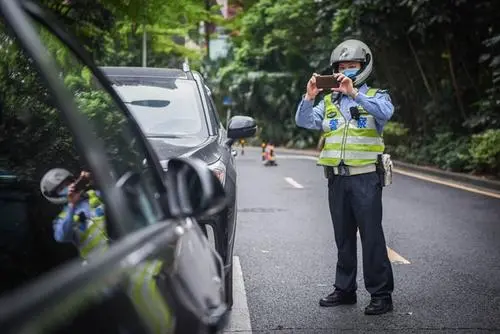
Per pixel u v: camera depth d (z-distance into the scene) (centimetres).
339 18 2691
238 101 5403
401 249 1034
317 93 708
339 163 709
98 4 1102
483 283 838
